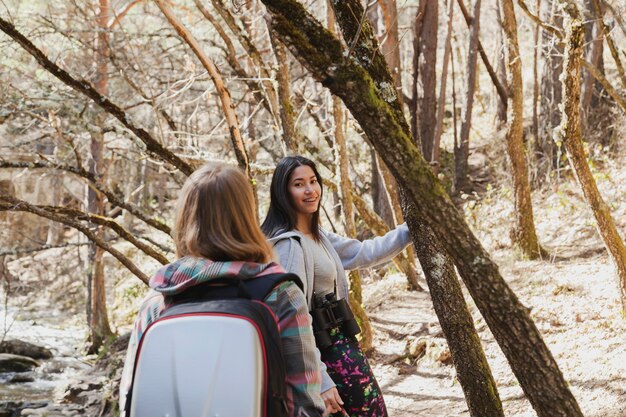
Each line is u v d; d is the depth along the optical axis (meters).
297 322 2.12
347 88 2.32
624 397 4.53
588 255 8.13
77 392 9.27
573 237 8.98
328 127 10.67
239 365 1.96
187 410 1.93
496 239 9.59
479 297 2.42
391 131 2.34
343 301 3.17
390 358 6.71
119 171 14.01
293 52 2.34
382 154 2.37
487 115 18.27
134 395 1.98
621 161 10.71
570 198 10.09
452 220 2.37
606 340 5.48
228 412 1.93
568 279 7.11
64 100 6.36
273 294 2.10
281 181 3.23
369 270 10.68
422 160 2.37
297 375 2.12
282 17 2.31
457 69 20.64
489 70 13.27
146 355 2.00
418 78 13.13
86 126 6.08
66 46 8.96
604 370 4.98
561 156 11.84
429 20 12.63
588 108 11.80
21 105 6.47
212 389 1.94
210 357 1.96
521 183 8.47
